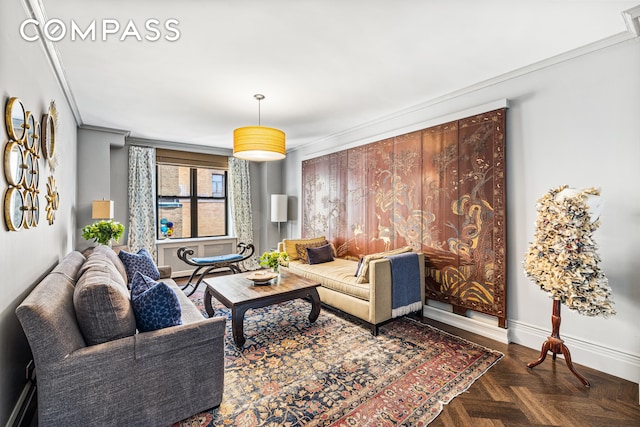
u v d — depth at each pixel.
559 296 2.05
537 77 2.55
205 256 5.67
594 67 2.25
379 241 3.97
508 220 2.73
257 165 6.40
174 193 5.63
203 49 2.25
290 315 3.39
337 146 4.68
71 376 1.38
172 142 5.30
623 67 2.13
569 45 2.25
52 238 2.46
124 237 4.94
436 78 2.79
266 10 1.80
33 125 1.87
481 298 2.88
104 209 3.89
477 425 1.67
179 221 5.68
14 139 1.54
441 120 3.21
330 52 2.31
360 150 4.26
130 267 3.13
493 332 2.78
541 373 2.19
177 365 1.64
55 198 2.50
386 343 2.67
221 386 1.79
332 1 1.73
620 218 2.15
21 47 1.68
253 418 1.71
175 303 1.78
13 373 1.59
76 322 1.55
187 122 4.11
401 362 2.33
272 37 2.10
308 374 2.16
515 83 2.69
